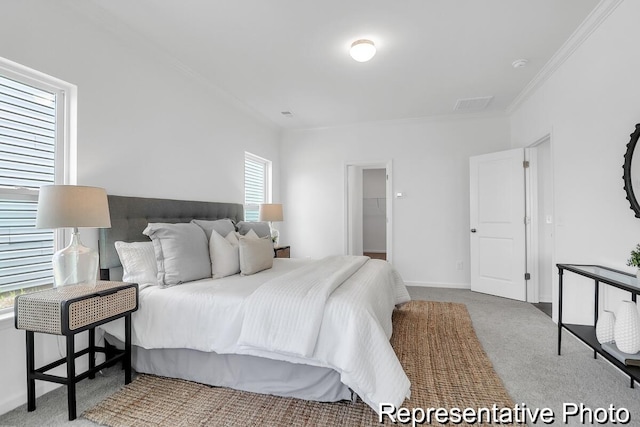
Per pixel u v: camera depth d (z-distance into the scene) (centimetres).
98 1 218
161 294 214
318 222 540
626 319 185
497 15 235
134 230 255
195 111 343
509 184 416
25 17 192
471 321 324
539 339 277
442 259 488
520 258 405
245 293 207
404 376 172
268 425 165
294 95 395
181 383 206
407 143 502
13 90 195
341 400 185
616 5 219
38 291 192
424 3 222
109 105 245
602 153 242
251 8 227
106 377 216
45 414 176
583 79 265
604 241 241
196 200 342
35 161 205
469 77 344
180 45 277
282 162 556
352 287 216
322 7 226
